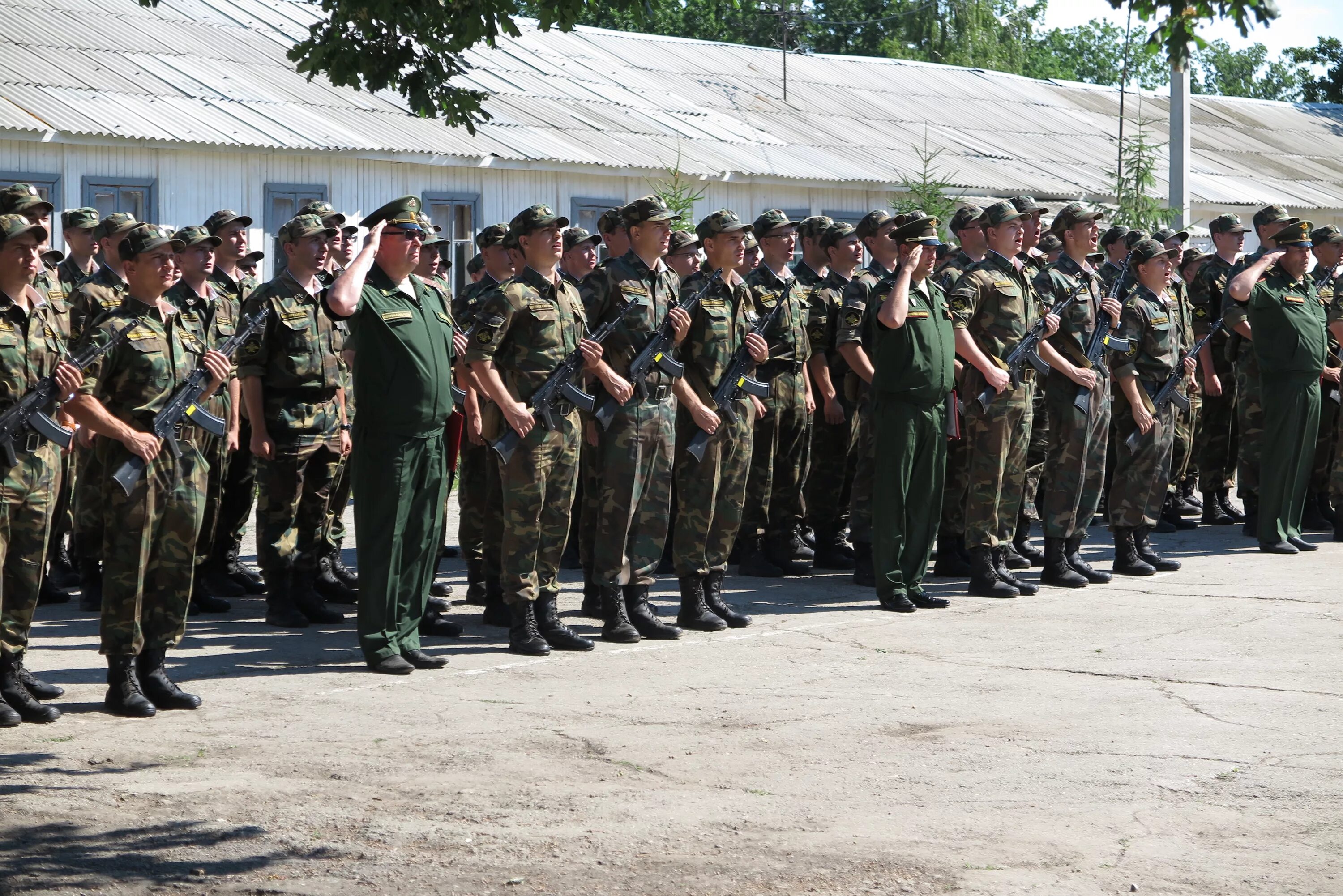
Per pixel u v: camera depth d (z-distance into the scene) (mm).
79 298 9180
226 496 9547
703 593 8500
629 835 5090
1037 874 4723
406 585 7516
